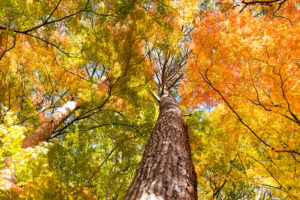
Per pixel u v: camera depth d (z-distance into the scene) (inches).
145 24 149.2
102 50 145.3
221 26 125.0
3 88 140.2
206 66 132.8
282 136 134.7
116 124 214.7
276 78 109.6
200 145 205.2
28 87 177.2
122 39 141.6
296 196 140.2
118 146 226.1
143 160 88.2
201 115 251.6
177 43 170.4
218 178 195.5
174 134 107.1
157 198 57.0
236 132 155.7
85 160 217.9
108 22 130.8
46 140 133.6
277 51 105.2
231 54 119.9
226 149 197.9
